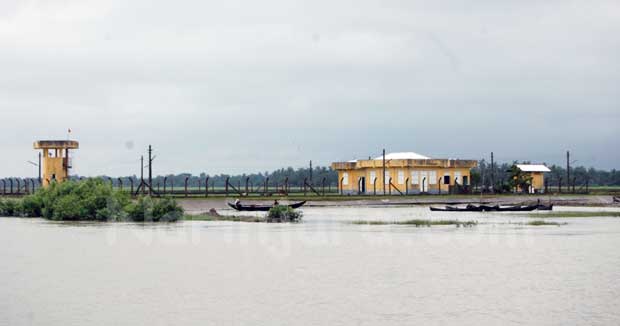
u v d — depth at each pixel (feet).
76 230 223.51
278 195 376.68
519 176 446.19
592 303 114.11
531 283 129.90
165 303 116.88
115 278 138.00
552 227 224.12
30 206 292.20
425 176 403.95
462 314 108.17
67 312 111.55
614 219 257.55
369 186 418.72
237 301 117.91
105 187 277.85
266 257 162.40
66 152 351.67
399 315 108.27
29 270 147.43
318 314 109.29
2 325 104.68
